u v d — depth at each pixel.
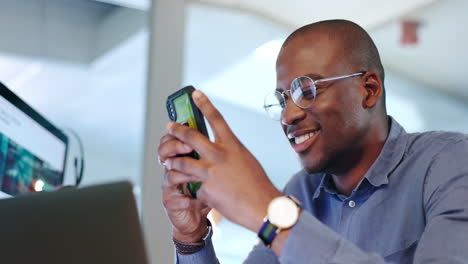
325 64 1.25
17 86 4.52
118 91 4.71
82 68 4.24
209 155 0.85
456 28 3.61
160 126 2.96
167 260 2.75
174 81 3.06
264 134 4.27
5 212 0.59
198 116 0.90
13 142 1.34
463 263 0.96
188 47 3.79
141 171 2.91
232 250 3.60
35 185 1.43
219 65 4.02
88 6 3.97
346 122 1.24
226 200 0.84
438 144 1.25
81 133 5.25
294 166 4.14
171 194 1.03
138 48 3.88
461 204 1.05
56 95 4.75
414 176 1.23
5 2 3.87
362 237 1.25
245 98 4.35
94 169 5.25
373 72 1.30
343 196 1.32
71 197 0.60
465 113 4.60
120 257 0.58
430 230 1.04
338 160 1.26
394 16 3.50
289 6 3.39
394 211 1.24
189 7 3.32
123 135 5.23
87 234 0.58
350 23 1.33
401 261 1.19
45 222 0.59
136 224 0.60
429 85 4.36
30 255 0.58
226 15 3.43
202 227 1.16
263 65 3.96
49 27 3.98
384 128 1.32
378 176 1.26
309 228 0.85
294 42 1.30
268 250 1.37
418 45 3.80
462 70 4.10
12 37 3.87
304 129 1.24
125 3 3.43
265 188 0.85
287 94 1.28
